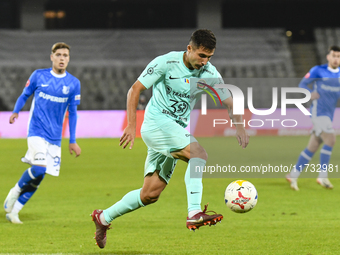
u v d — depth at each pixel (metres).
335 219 21.36
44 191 29.92
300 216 22.08
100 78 99.19
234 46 110.56
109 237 18.11
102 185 32.31
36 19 111.94
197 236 18.27
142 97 77.38
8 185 32.47
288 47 112.62
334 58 28.80
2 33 107.75
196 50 13.79
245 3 116.62
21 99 21.55
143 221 21.14
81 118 72.94
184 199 27.02
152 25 117.94
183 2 116.56
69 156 50.25
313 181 34.41
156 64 14.45
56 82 21.22
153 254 15.47
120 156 50.38
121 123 73.88
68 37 110.38
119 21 117.38
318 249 16.11
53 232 18.98
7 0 113.31
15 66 99.88
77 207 24.67
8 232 19.02
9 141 65.94
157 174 14.95
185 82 14.70
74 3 115.25
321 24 117.81
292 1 116.44
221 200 26.80
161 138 14.60
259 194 28.69
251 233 18.70
